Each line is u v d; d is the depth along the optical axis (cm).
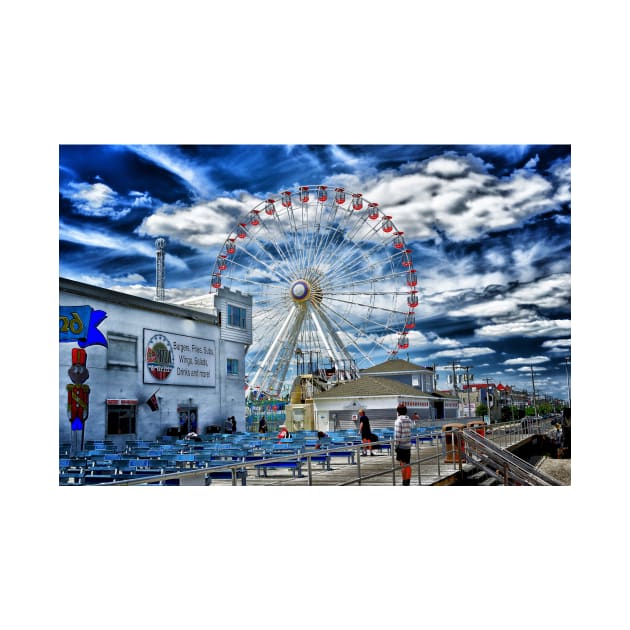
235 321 3909
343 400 4262
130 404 2947
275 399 5356
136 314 3039
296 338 5403
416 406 4431
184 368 3388
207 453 1730
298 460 1802
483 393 9188
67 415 2580
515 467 1866
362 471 1845
